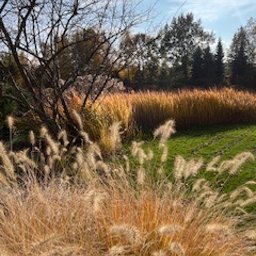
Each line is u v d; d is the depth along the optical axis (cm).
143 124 1071
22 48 701
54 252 247
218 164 680
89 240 303
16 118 838
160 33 823
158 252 281
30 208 354
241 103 1246
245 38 5516
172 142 895
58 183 445
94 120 834
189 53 4997
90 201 327
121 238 306
